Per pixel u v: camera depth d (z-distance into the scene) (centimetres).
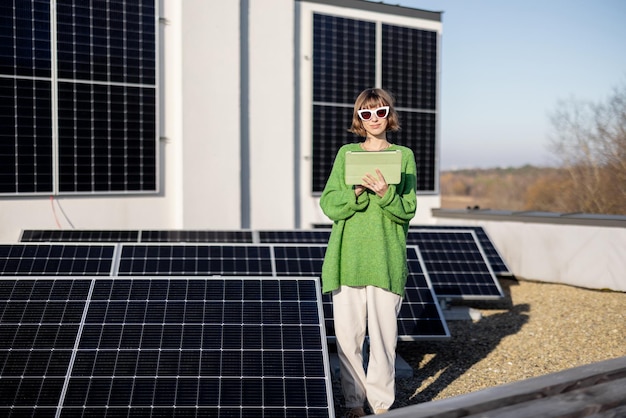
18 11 891
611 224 1047
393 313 436
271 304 444
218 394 367
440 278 863
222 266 717
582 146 2452
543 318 873
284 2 1142
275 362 393
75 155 951
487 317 886
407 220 435
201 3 1041
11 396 359
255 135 1128
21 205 916
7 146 892
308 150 1213
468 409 217
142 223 1024
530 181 4859
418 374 619
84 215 969
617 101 2331
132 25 991
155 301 438
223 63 1064
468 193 6091
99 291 443
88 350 392
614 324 828
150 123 1019
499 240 1220
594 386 250
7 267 665
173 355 393
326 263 438
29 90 905
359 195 425
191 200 1045
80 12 941
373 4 1265
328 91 1225
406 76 1311
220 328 417
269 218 1146
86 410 353
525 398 232
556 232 1128
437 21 1350
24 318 414
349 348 441
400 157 412
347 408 462
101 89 968
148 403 359
